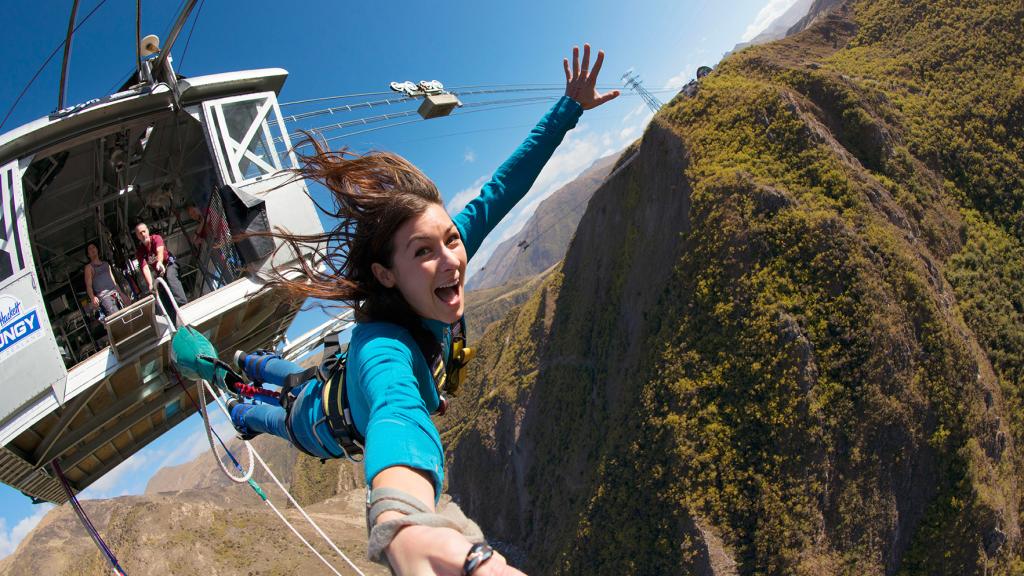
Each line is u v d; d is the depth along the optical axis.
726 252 96.88
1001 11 104.62
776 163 99.06
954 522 75.75
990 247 92.19
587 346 130.38
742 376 90.25
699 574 84.00
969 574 74.56
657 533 91.56
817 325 85.88
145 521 95.06
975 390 79.81
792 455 82.94
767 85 106.00
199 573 87.88
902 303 83.69
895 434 79.56
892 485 78.44
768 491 82.88
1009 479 78.88
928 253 89.25
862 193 91.38
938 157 98.81
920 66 107.94
